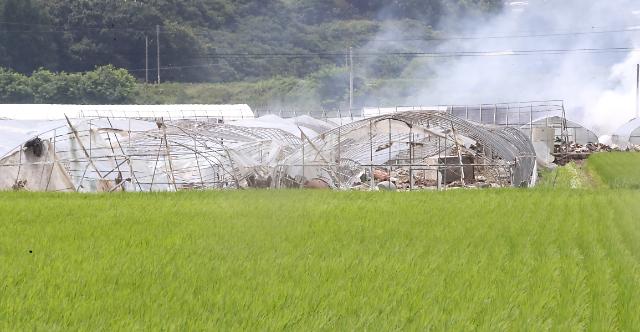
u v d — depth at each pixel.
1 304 44.81
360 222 78.31
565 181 156.88
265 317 43.16
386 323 42.50
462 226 76.00
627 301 47.56
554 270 55.16
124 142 140.00
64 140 136.88
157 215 83.19
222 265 56.12
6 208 87.88
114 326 41.06
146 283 50.56
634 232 74.62
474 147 159.12
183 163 140.38
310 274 53.72
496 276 53.25
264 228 74.31
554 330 41.62
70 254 60.09
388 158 148.62
